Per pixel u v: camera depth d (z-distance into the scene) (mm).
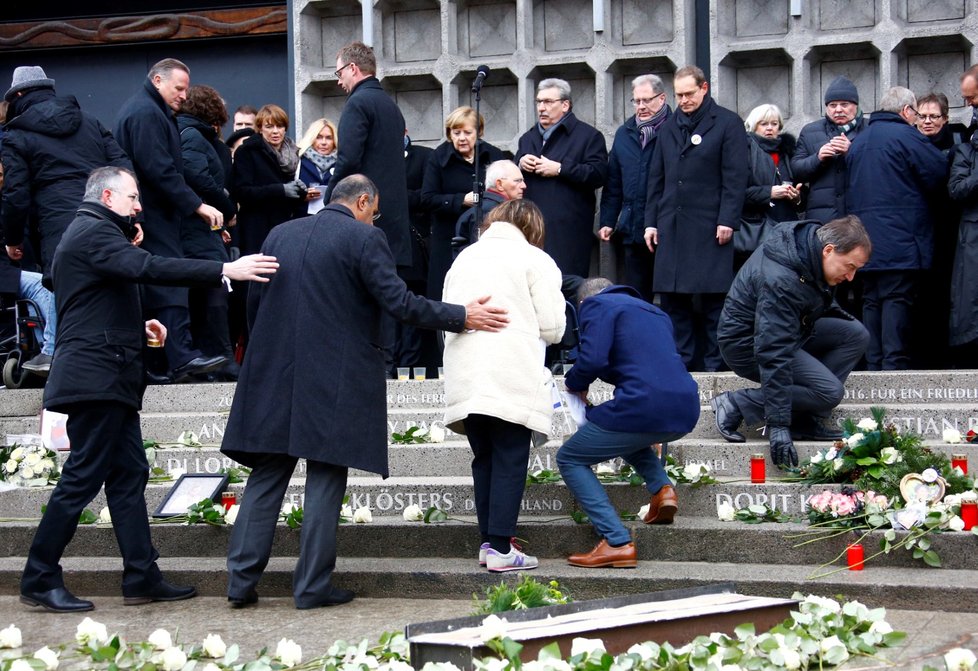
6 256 9234
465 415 6359
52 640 5750
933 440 7488
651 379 6473
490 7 10828
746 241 9117
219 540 7062
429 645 4652
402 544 6895
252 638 5676
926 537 6266
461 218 9297
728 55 10211
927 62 10039
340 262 6227
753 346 7477
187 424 8414
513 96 10820
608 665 4387
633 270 9516
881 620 5137
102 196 6391
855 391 7988
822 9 10203
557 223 9438
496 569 6395
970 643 5258
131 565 6480
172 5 11945
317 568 6254
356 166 8680
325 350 6180
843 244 7008
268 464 6340
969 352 9406
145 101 8906
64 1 12125
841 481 6840
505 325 6434
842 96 9102
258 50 11922
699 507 6988
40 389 8859
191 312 9570
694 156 8953
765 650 4730
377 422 6250
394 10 11023
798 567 6391
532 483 7098
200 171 9172
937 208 9102
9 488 7719
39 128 8680
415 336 9914
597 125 10492
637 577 6207
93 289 6281
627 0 10555
